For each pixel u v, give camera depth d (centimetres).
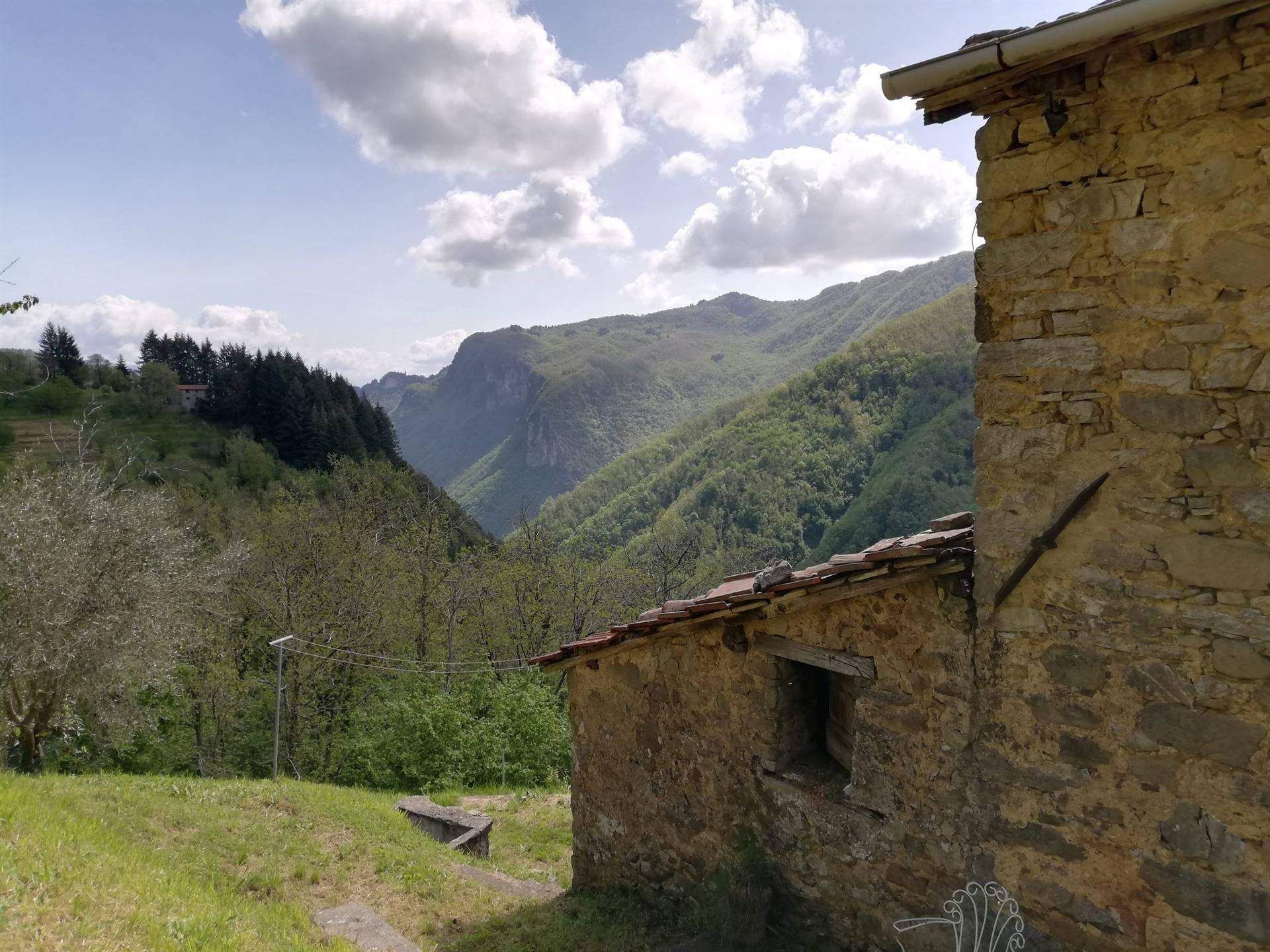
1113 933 362
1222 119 311
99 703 1496
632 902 634
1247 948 324
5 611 1348
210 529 3316
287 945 486
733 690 562
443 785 1462
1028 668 384
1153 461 337
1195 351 323
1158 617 340
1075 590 365
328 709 2344
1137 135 330
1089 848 368
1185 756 337
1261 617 314
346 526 2867
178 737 2214
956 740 427
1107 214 340
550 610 2619
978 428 390
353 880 710
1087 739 366
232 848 721
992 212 373
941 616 430
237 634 2439
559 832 1089
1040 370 365
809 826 514
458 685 2019
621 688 648
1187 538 331
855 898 488
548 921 620
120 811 733
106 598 1441
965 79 348
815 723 573
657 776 623
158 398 6544
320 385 7350
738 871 545
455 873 780
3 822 522
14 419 5244
